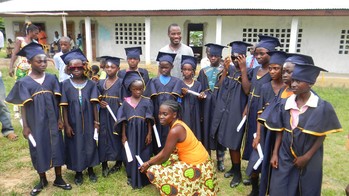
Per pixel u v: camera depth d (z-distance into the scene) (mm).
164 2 14234
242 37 13781
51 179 4109
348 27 12484
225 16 13695
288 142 2807
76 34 16203
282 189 2855
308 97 2697
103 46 15883
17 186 3926
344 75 12234
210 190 3379
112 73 4211
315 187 2822
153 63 14617
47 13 13328
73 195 3703
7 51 16656
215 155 5012
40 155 3533
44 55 3562
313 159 2764
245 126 3727
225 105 3938
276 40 3543
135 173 3857
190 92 4055
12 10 14727
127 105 3957
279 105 2930
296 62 2812
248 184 4008
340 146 5426
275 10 11695
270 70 3244
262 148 3318
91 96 3854
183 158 3367
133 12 13227
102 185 3928
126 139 3951
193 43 18812
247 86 3670
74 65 3672
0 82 5324
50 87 3627
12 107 7508
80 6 14484
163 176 3289
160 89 4105
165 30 14789
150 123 4023
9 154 4836
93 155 3918
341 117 6992
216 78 4312
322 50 12992
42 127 3523
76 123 3748
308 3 12125
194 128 4211
